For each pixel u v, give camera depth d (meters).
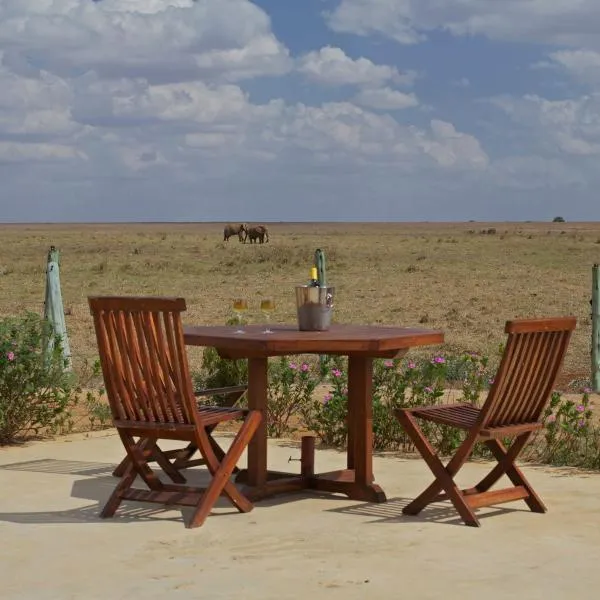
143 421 5.70
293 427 8.86
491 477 6.03
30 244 63.94
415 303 23.98
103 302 5.55
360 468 6.20
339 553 5.03
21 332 8.34
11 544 5.19
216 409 6.00
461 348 15.06
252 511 5.89
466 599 4.34
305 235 99.25
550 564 4.86
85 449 7.79
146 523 5.62
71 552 5.05
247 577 4.64
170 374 5.52
